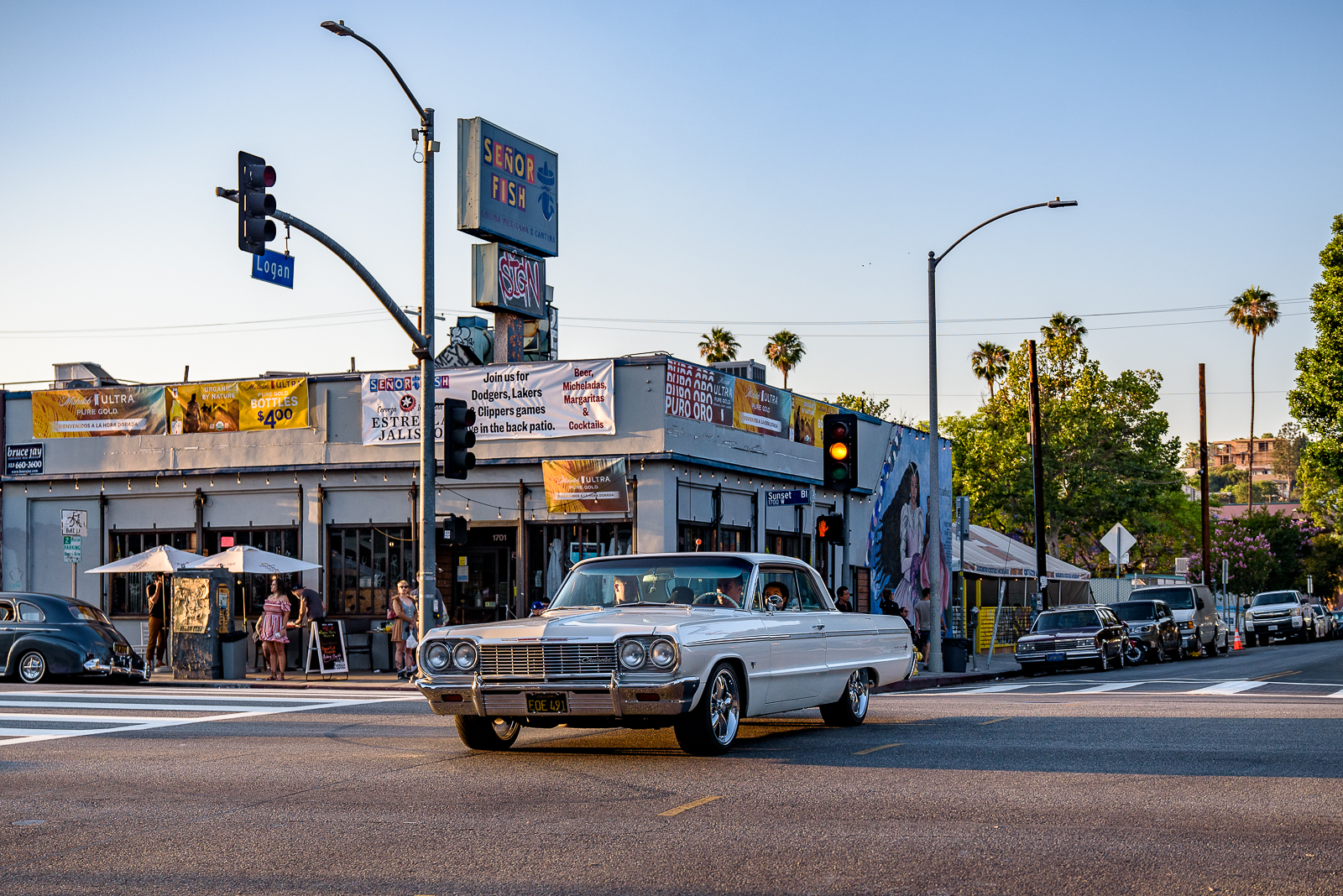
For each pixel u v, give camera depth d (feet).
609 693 35.06
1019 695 63.72
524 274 100.58
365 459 91.76
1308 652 129.59
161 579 88.38
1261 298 311.88
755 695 39.09
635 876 22.06
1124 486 203.10
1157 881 21.30
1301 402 132.46
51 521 98.73
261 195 54.29
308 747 40.37
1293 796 29.27
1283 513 333.83
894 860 23.02
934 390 89.04
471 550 90.33
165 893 21.45
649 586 41.06
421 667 37.35
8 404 100.32
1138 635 107.86
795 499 90.27
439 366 92.02
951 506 135.85
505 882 21.80
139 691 64.13
